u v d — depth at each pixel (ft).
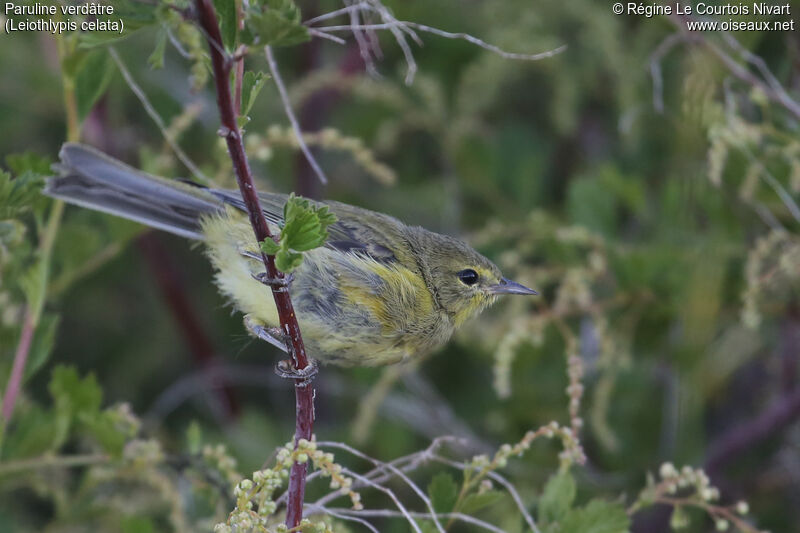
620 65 38.09
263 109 41.52
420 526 22.59
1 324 27.45
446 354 41.34
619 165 41.47
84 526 29.50
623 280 34.01
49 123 42.75
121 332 43.73
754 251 30.09
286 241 16.58
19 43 40.32
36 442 26.68
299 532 19.11
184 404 41.73
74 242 30.42
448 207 41.60
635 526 34.91
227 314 44.65
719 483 35.45
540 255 38.63
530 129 43.24
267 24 15.01
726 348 36.91
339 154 43.68
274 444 36.55
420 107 42.73
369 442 36.99
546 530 22.91
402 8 40.78
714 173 29.45
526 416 37.04
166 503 29.58
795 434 36.22
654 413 36.94
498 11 40.52
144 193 26.78
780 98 30.04
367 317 27.22
